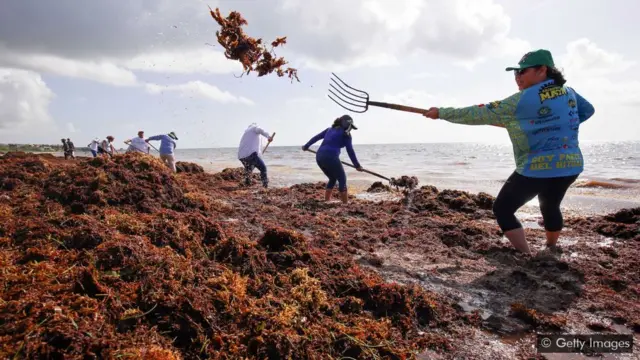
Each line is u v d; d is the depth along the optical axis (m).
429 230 5.81
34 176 6.50
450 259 4.53
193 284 2.99
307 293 3.08
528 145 4.14
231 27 5.89
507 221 4.45
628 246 5.15
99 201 5.11
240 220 5.74
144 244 3.36
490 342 2.83
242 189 10.91
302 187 10.98
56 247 3.44
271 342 2.46
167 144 13.02
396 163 28.22
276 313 2.80
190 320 2.57
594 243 5.33
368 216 7.00
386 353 2.62
